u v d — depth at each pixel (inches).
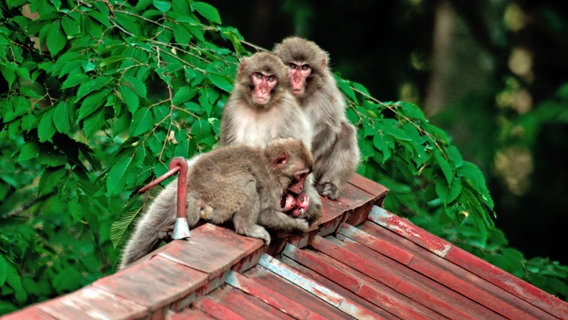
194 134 452.8
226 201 333.7
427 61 1385.3
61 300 244.4
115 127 450.6
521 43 1423.5
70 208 509.0
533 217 1357.0
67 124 457.4
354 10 1386.6
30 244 582.2
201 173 339.9
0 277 452.1
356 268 382.6
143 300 257.6
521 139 1219.9
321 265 363.9
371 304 357.4
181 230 310.0
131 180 444.1
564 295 607.2
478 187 539.5
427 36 1393.9
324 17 1370.6
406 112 556.1
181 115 493.0
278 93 426.6
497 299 393.7
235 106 432.1
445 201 535.2
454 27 1279.5
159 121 449.7
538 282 604.7
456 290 397.1
